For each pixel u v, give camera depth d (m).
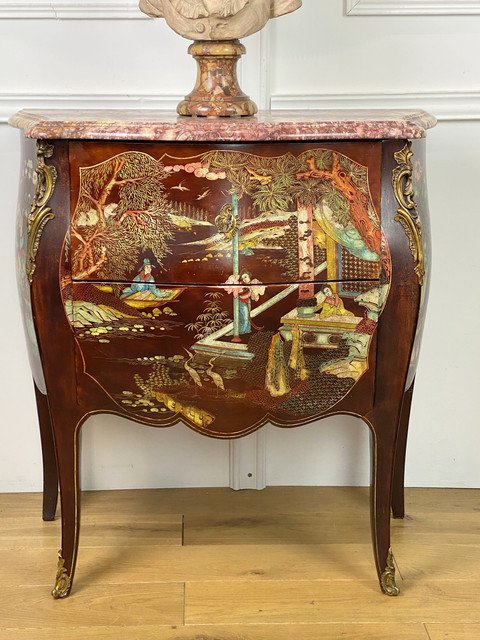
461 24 1.98
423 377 2.13
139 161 1.48
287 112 1.85
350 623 1.62
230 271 1.52
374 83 2.00
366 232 1.53
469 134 2.01
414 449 2.17
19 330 2.07
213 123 1.47
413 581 1.76
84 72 1.98
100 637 1.58
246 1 1.62
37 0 1.93
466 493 2.16
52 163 1.49
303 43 1.98
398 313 1.57
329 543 1.90
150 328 1.55
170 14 1.65
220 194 1.49
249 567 1.81
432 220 2.05
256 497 2.12
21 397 2.11
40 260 1.53
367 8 1.96
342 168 1.51
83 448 2.14
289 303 1.54
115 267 1.52
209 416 1.62
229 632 1.60
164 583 1.75
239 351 1.56
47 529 1.97
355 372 1.60
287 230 1.51
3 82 1.97
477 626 1.62
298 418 1.63
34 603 1.68
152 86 1.99
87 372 1.59
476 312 2.10
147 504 2.08
